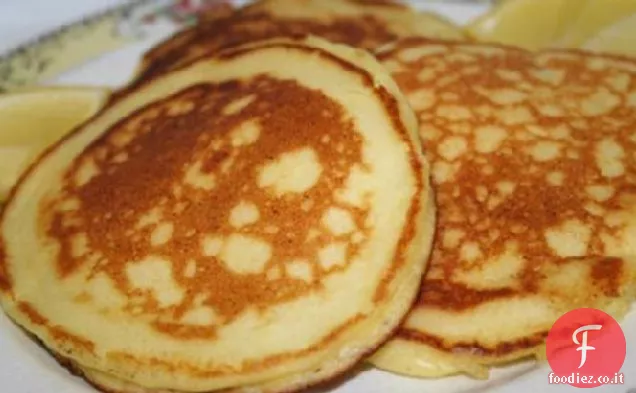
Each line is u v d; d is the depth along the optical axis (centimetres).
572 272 19
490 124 21
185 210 20
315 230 19
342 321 18
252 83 22
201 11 30
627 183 20
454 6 29
